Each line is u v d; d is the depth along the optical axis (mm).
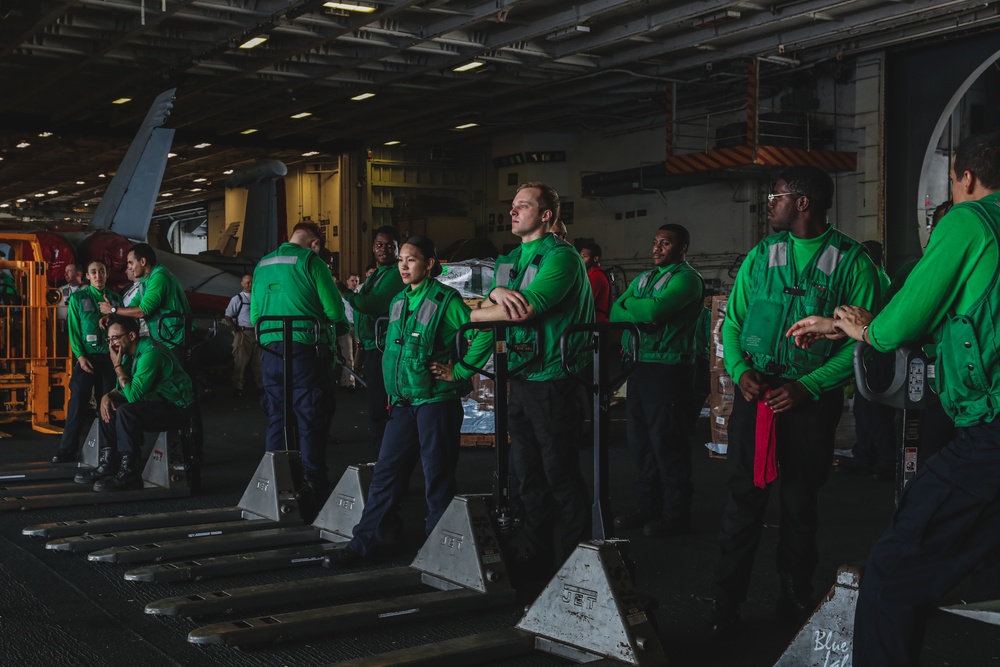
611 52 17875
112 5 13703
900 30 15297
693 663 3217
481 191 27703
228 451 8234
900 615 2203
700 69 18047
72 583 4152
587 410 8062
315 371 5758
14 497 5910
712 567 4477
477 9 15141
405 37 16438
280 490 5223
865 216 16578
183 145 24828
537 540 4164
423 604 3670
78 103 20688
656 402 5086
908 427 2615
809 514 3508
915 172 15812
